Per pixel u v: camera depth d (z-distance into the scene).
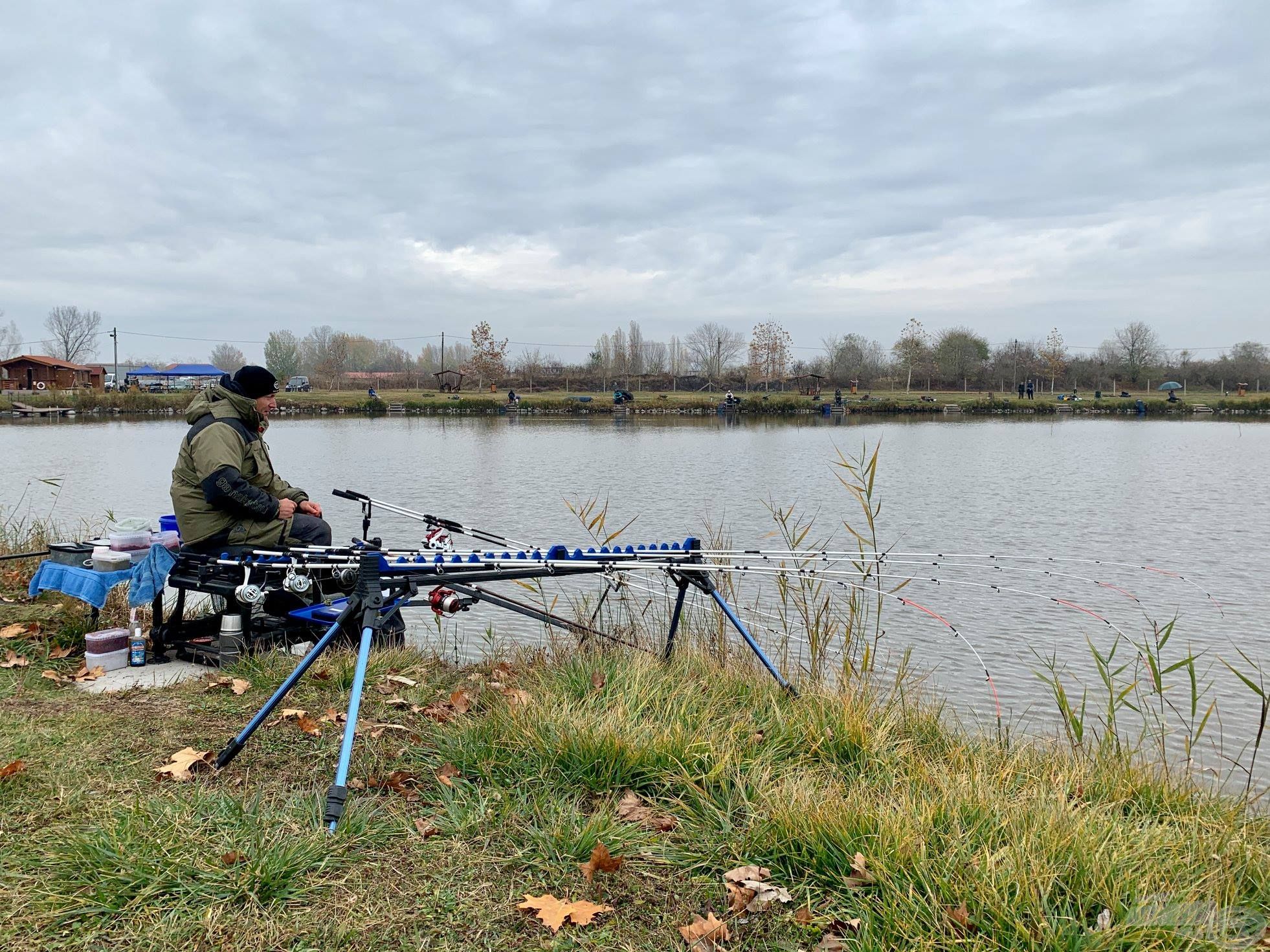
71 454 31.08
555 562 5.07
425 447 36.59
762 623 7.81
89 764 3.97
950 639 8.81
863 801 3.65
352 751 4.07
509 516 17.19
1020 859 3.16
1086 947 2.75
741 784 3.88
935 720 5.40
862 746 4.52
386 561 4.92
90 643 5.59
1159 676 5.31
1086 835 3.40
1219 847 3.59
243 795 3.68
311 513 6.14
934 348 98.38
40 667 5.55
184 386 91.19
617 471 26.44
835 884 3.22
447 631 8.34
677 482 23.58
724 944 2.87
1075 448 36.19
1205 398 84.06
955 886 3.04
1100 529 16.34
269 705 4.02
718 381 96.69
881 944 2.80
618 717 4.39
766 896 3.10
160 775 3.86
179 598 5.88
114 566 5.70
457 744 4.19
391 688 5.23
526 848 3.36
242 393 5.99
